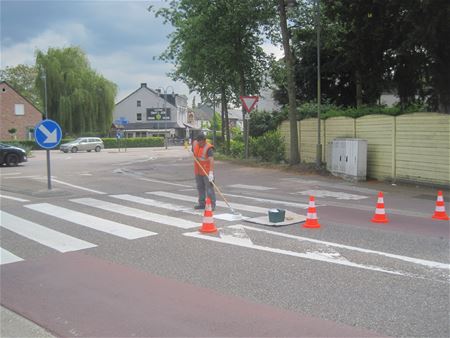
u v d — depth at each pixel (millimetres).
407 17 16625
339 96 28500
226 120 28547
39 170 21844
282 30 19438
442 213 9242
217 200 11766
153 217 9492
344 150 16219
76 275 5801
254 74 25641
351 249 6812
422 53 18703
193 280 5520
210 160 10031
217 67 24219
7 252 6922
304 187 14344
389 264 6059
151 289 5238
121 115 81875
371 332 4047
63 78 57125
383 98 36500
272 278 5539
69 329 4246
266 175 17562
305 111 22938
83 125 57312
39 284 5496
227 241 7363
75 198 12305
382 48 20281
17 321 4473
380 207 8898
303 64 27453
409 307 4598
